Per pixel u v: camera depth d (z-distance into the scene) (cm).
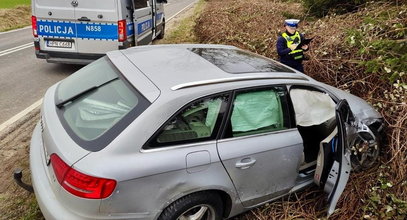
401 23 575
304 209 336
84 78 295
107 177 213
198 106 250
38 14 672
